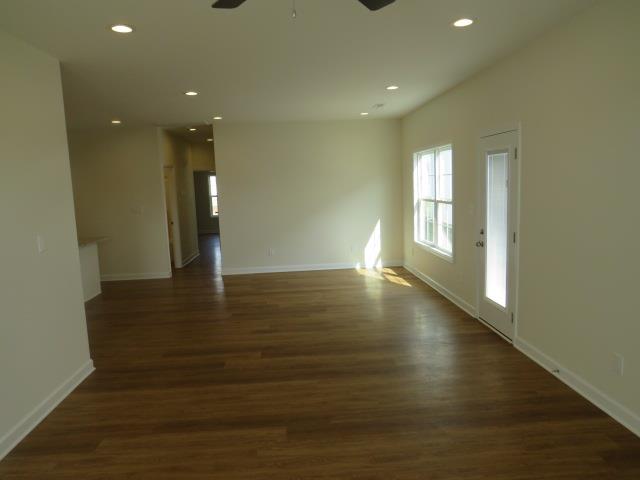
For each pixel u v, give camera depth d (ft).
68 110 18.03
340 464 7.89
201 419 9.60
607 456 7.82
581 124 9.50
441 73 14.11
